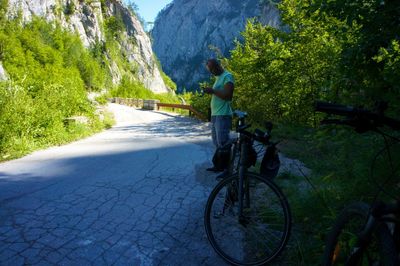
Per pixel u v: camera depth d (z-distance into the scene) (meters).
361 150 4.30
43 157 8.48
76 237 3.95
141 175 6.56
